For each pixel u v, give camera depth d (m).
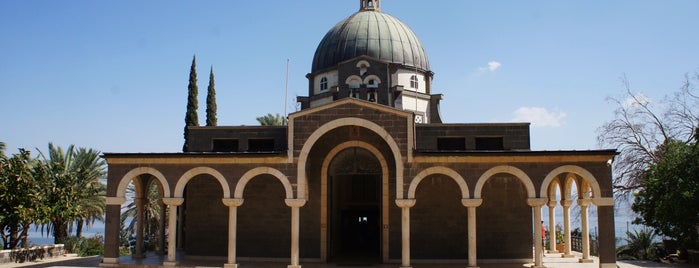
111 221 30.89
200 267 30.28
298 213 30.61
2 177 35.91
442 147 34.34
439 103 41.97
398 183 30.17
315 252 33.59
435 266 31.44
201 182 34.78
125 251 47.06
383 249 33.06
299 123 31.03
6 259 32.91
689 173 32.47
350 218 41.78
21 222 37.22
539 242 29.56
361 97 38.25
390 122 30.66
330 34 44.03
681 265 33.50
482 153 29.89
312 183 33.97
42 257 36.41
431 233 33.25
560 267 30.45
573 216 45.41
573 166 29.66
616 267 28.81
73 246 44.16
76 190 45.28
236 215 33.22
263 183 34.38
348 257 36.12
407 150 30.36
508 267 30.69
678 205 31.89
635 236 41.50
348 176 40.78
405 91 40.50
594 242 39.72
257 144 35.50
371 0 46.12
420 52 43.09
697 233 33.78
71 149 50.38
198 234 34.44
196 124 48.78
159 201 37.34
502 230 33.06
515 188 33.31
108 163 31.28
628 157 42.41
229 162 30.97
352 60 38.97
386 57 41.25
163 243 37.06
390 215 33.31
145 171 31.08
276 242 33.81
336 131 33.97
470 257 29.69
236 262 33.00
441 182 33.56
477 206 31.34
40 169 39.91
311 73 43.53
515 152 29.72
